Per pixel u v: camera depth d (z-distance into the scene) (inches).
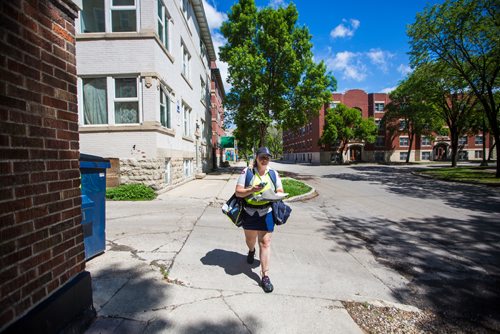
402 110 1582.2
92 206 145.1
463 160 1972.2
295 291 124.3
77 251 93.0
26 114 72.1
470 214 298.8
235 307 108.6
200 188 448.1
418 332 99.7
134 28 366.0
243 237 195.9
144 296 113.0
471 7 553.9
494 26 553.3
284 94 786.2
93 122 368.5
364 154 1865.2
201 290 120.3
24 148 71.2
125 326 94.1
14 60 68.5
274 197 121.6
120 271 134.3
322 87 738.8
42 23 78.6
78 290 90.6
